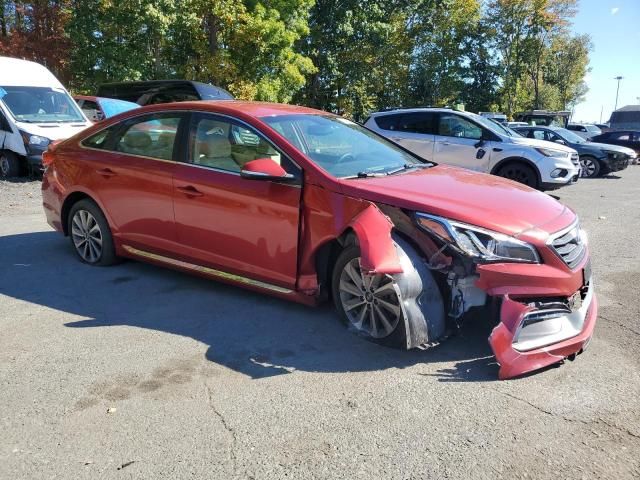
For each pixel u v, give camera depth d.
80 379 3.38
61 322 4.25
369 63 36.34
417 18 39.81
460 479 2.48
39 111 12.32
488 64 49.88
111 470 2.56
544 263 3.43
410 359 3.59
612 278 5.42
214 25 23.67
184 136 4.75
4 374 3.46
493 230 3.41
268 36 24.12
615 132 23.98
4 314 4.42
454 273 3.52
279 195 4.09
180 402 3.12
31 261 5.85
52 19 23.66
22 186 11.29
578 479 2.47
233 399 3.15
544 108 61.84
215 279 4.68
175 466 2.59
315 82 35.50
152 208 4.90
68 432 2.86
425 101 43.81
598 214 9.34
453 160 11.38
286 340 3.90
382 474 2.51
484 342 3.81
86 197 5.58
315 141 4.45
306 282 4.09
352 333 3.96
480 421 2.90
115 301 4.68
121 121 5.29
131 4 19.92
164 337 3.97
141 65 23.47
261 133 4.31
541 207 3.79
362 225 3.54
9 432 2.86
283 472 2.54
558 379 3.33
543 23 47.41
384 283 3.62
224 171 4.46
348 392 3.21
